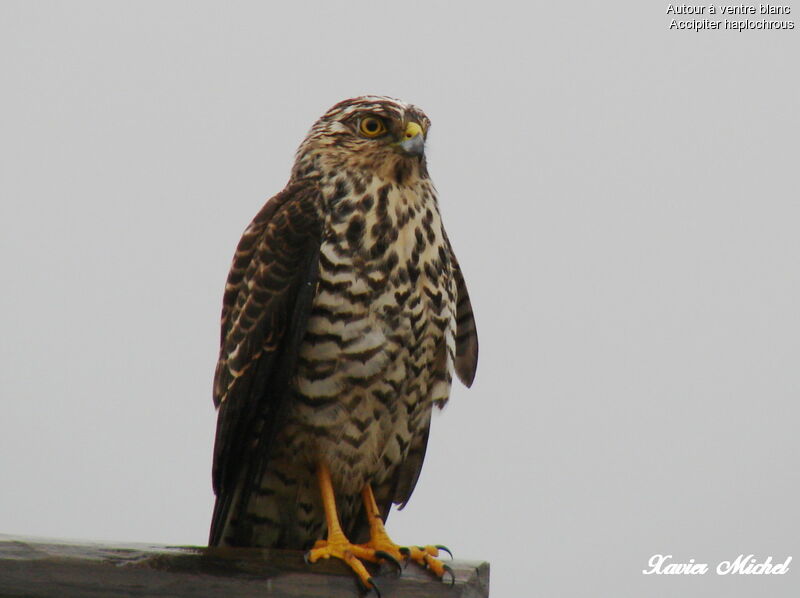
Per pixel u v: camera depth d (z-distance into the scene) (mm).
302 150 11250
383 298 10312
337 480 10703
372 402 10430
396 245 10438
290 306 10328
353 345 10266
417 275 10500
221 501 10641
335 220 10477
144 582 8320
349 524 11289
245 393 10398
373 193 10586
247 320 10438
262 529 10969
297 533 11062
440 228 10914
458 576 9156
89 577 8211
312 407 10375
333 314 10266
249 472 10477
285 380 10266
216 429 10641
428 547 9414
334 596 8859
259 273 10492
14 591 8109
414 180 10828
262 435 10375
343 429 10430
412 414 10789
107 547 8367
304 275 10305
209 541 10672
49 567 8172
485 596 9391
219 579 8531
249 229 11000
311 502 10945
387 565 9156
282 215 10633
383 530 10383
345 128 10945
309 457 10609
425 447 11219
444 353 10797
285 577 8734
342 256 10320
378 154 10695
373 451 10656
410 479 11320
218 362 10898
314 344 10289
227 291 10938
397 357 10391
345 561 9086
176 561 8469
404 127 10719
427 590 9070
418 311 10469
